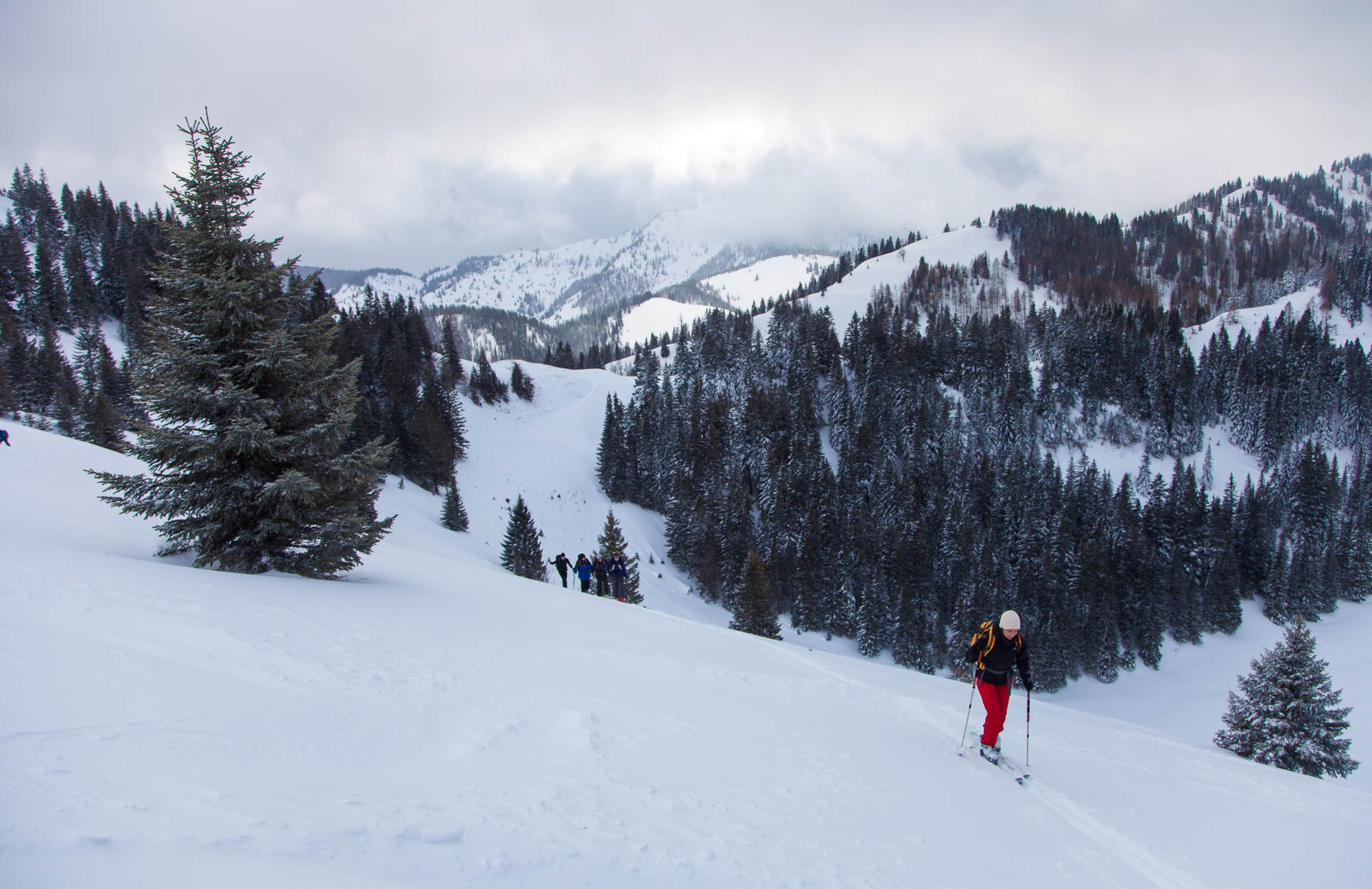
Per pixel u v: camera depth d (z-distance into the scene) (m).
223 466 12.18
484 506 72.88
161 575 9.01
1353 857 6.78
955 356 121.06
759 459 88.50
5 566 7.20
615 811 3.93
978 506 86.31
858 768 6.42
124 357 84.12
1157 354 112.25
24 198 118.00
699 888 3.22
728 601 66.75
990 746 8.15
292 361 12.31
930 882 4.07
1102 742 11.37
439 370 102.19
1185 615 71.00
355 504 13.31
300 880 2.38
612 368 182.12
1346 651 63.97
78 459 22.70
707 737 6.35
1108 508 86.00
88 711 3.74
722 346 124.81
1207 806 8.04
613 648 10.66
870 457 91.06
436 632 8.84
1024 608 68.94
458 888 2.63
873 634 63.00
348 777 3.71
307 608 8.65
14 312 83.31
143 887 2.09
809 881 3.61
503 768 4.38
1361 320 154.38
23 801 2.52
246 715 4.29
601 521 78.25
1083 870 5.18
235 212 12.61
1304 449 94.19
